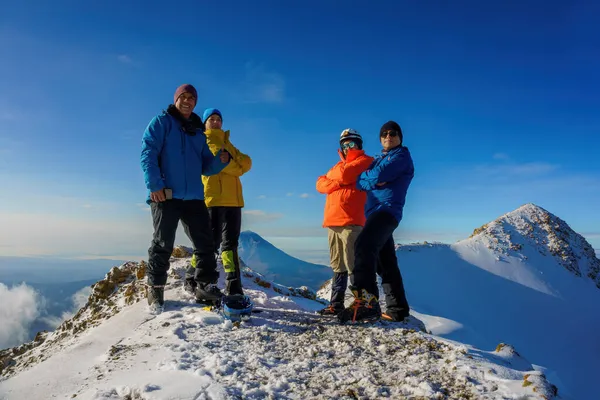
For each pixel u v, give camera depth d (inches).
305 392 107.3
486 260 1127.0
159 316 191.6
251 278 317.7
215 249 210.2
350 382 114.5
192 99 202.1
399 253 1117.7
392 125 191.2
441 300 919.7
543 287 1052.5
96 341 173.5
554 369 753.6
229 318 177.8
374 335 157.5
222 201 215.3
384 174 180.1
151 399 98.4
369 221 181.2
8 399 122.0
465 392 104.4
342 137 209.5
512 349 146.2
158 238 195.8
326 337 157.6
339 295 209.3
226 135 222.8
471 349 137.8
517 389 101.3
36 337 275.3
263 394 104.0
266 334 159.8
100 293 277.3
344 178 195.5
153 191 186.9
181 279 257.0
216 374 114.8
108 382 116.9
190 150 199.9
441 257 1117.7
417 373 118.7
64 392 119.0
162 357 131.7
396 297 189.0
